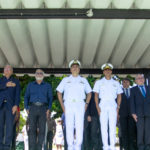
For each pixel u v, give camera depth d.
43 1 4.95
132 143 5.90
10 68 5.25
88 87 4.98
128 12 4.62
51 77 7.37
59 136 10.61
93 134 5.88
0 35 5.91
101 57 7.10
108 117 4.82
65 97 4.80
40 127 5.01
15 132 5.72
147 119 5.33
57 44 6.23
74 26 5.49
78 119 4.64
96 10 4.62
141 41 6.26
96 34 5.79
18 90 5.22
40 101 5.09
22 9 4.59
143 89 5.52
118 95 5.06
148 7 4.72
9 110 5.04
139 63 7.73
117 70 7.66
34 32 5.69
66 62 7.71
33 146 4.89
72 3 4.78
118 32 5.73
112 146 4.67
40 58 6.99
